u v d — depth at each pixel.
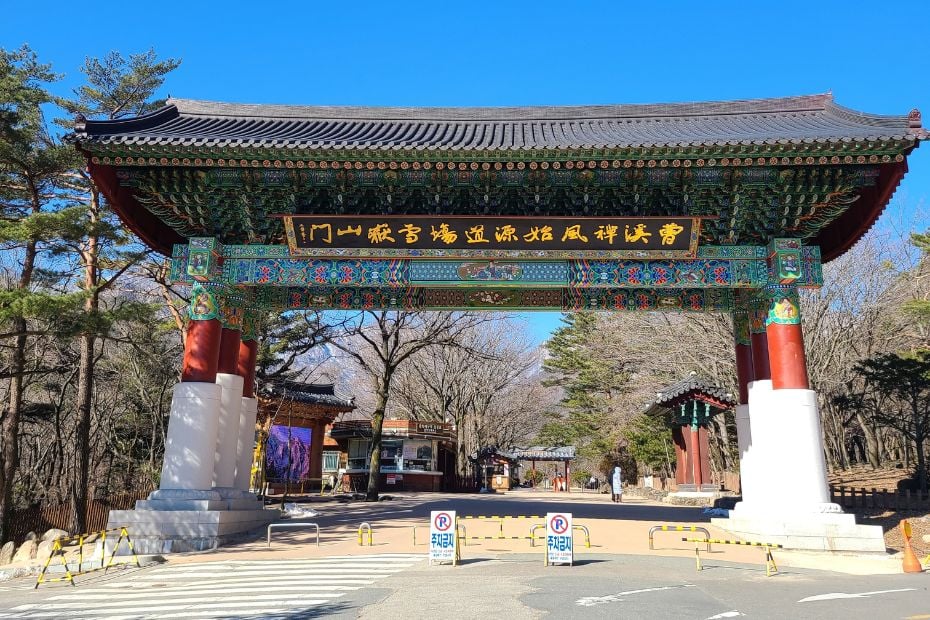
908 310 24.36
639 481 52.41
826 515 16.20
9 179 24.27
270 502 31.44
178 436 17.66
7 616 9.78
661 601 9.79
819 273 18.14
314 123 22.72
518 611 9.09
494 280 18.88
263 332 34.00
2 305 16.97
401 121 23.34
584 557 14.66
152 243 20.62
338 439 50.56
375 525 20.75
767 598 10.16
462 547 16.12
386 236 18.61
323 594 10.70
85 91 25.55
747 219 18.70
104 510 23.84
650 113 22.94
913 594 10.58
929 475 30.81
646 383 43.81
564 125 22.94
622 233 18.33
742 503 18.50
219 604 10.14
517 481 70.75
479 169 17.45
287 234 18.64
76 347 33.78
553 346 64.69
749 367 20.75
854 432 44.56
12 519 21.38
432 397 59.62
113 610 9.96
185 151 16.75
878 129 17.30
